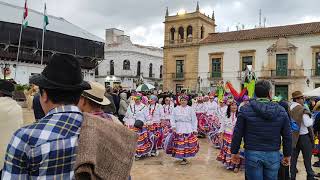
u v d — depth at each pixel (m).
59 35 35.50
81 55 37.41
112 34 54.91
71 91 1.92
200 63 40.56
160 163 9.16
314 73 33.59
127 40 51.81
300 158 10.38
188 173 8.15
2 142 3.58
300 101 6.79
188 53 41.53
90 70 39.62
